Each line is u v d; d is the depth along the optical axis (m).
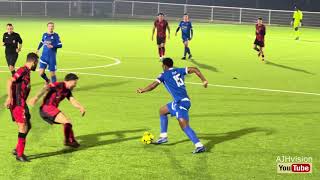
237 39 38.31
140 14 69.12
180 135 10.99
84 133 11.06
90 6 69.75
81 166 8.84
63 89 9.43
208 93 16.25
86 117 12.59
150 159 9.29
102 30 44.78
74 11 69.50
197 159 9.32
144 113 13.14
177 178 8.30
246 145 10.31
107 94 15.75
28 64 9.03
